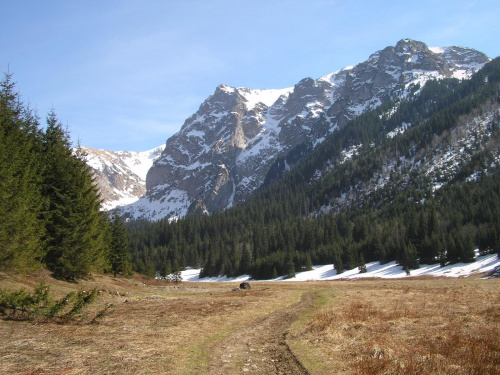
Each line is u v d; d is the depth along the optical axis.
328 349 14.31
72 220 32.78
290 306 29.81
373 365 11.70
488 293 31.34
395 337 15.91
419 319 19.91
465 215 116.50
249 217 193.62
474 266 80.31
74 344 14.14
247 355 14.10
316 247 136.62
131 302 29.91
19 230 25.09
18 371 10.60
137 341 15.21
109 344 14.42
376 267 103.06
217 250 147.38
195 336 17.06
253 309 27.02
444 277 74.56
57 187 34.50
